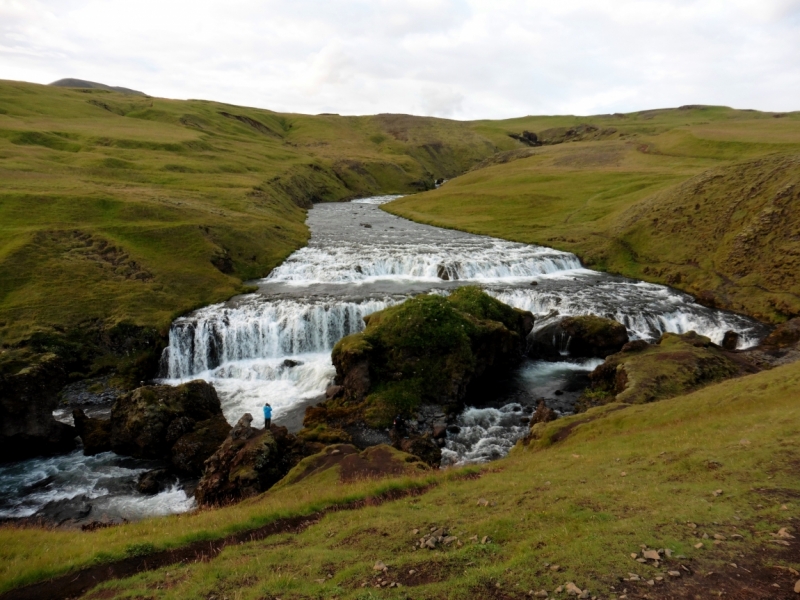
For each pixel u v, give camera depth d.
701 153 138.12
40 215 67.25
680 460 17.70
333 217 121.38
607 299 59.50
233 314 52.09
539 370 46.66
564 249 82.81
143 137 139.50
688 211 78.56
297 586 12.57
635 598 10.16
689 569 10.89
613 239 82.38
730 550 11.37
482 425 36.66
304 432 34.50
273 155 172.38
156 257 63.50
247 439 30.16
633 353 42.53
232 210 90.44
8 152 100.12
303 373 45.94
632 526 13.08
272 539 16.50
